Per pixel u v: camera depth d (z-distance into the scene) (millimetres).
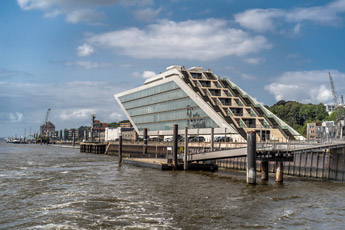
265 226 29406
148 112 157125
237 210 34844
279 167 55875
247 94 132750
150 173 68062
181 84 130000
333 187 50062
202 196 42219
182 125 132000
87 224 30031
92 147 180000
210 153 68438
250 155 52344
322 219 31625
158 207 36125
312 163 63312
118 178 59188
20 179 56688
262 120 119000
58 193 43969
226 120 113000
